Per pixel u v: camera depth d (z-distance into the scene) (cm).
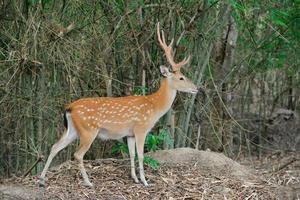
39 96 1223
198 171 1170
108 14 1262
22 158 1299
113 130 1084
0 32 1223
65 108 1073
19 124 1249
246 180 1160
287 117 1828
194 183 1118
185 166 1184
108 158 1305
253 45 1528
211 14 1354
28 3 1216
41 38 1184
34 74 1198
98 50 1252
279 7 1404
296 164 1398
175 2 1268
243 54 1595
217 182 1132
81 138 1057
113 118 1073
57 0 1239
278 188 1134
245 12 1207
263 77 1747
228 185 1123
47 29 1179
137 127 1093
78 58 1233
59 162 1364
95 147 1381
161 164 1186
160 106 1115
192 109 1402
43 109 1234
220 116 1520
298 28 1457
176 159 1205
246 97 1700
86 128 1054
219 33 1378
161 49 1302
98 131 1072
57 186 1067
